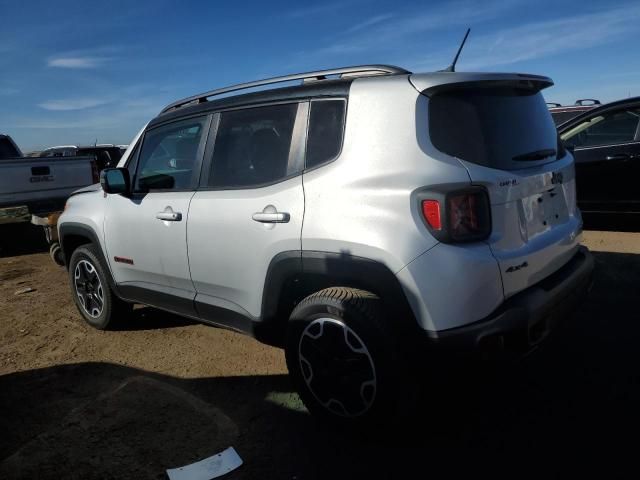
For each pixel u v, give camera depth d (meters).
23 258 7.91
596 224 6.70
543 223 2.76
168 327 4.45
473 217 2.34
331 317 2.60
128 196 3.83
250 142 3.12
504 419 2.80
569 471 2.37
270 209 2.85
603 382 3.11
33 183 7.68
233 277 3.11
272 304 2.91
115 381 3.52
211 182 3.30
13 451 2.79
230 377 3.48
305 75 3.04
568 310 2.78
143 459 2.66
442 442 2.64
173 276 3.53
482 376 3.23
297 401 3.13
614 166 6.25
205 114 3.43
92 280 4.41
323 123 2.79
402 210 2.38
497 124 2.64
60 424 3.03
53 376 3.66
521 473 2.37
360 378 2.56
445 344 2.31
